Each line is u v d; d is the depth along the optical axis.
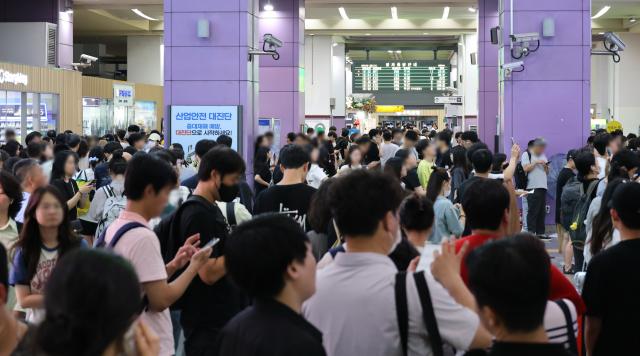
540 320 2.28
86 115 26.98
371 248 2.90
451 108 38.09
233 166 4.25
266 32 22.78
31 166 6.50
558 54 14.65
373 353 2.79
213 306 4.13
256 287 2.40
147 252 3.56
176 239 4.18
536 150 13.38
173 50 14.82
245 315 2.43
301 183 6.11
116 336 1.73
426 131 26.38
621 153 7.07
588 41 14.59
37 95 21.98
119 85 28.28
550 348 2.26
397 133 16.56
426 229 4.31
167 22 14.80
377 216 2.85
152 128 33.00
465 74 36.66
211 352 4.11
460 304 2.77
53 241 4.25
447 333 2.72
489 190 3.62
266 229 2.43
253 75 15.36
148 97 32.56
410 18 32.44
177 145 10.88
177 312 5.21
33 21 24.59
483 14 24.61
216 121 14.54
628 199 3.68
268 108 22.97
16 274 4.23
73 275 1.70
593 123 31.95
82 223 8.02
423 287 2.76
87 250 1.78
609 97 36.91
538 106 14.71
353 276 2.84
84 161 10.31
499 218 3.64
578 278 5.19
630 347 3.62
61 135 12.66
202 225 4.10
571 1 14.60
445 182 6.37
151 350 2.01
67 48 25.17
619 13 30.70
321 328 2.84
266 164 12.62
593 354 3.76
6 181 5.31
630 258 3.64
